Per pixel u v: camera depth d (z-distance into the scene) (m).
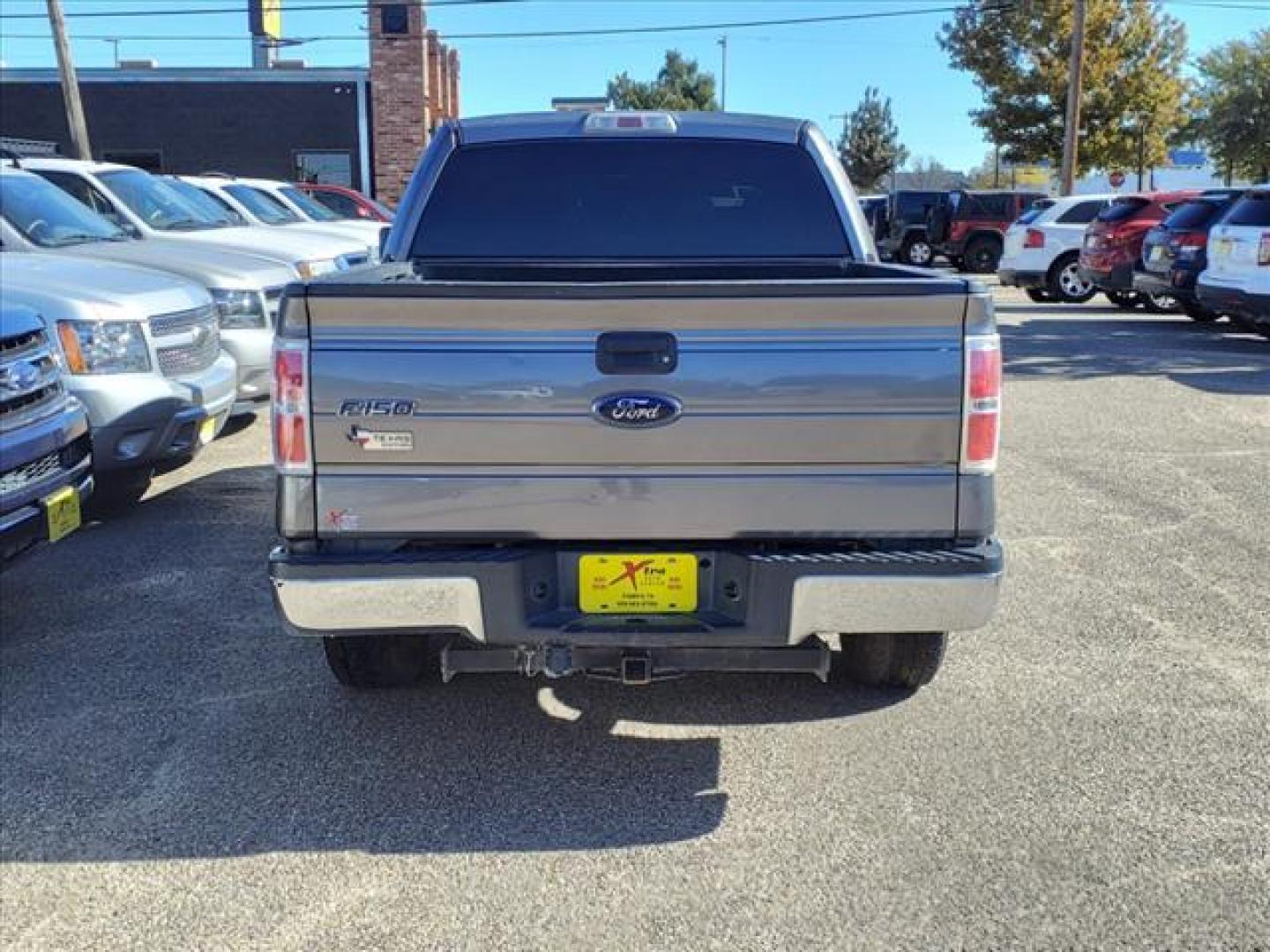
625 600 3.29
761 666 3.46
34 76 26.42
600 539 3.26
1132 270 16.70
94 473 6.13
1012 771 3.68
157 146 26.83
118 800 3.53
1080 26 30.58
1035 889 3.05
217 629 4.96
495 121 5.01
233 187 14.50
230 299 8.23
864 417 3.17
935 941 2.85
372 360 3.15
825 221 4.95
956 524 3.23
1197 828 3.34
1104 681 4.36
